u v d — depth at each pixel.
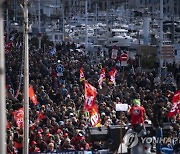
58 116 48.06
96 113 45.59
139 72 90.56
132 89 64.19
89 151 37.56
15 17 191.88
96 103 51.09
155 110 40.88
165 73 86.75
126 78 82.44
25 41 38.59
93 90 46.19
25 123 37.16
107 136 37.78
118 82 80.44
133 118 38.31
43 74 88.44
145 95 60.47
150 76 82.81
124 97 62.28
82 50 144.25
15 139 39.62
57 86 73.19
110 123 44.59
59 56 116.44
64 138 40.47
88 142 38.66
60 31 194.50
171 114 46.34
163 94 63.62
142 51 119.31
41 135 40.25
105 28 192.75
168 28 162.12
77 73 87.25
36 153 37.53
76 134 39.97
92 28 196.88
